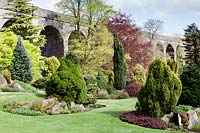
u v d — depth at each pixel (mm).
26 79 23375
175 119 12703
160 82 12516
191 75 14789
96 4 33312
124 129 11227
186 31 44125
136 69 32031
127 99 21219
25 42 26344
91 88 22047
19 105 14047
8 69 23188
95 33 31828
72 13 35062
